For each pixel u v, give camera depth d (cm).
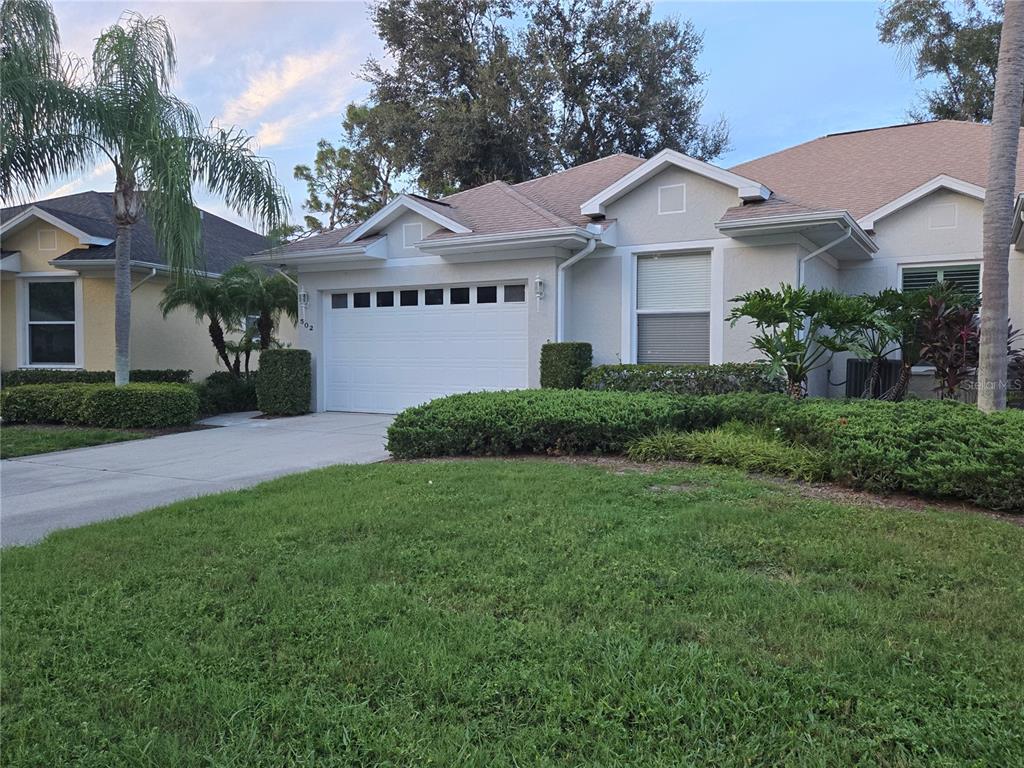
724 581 385
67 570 434
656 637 324
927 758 236
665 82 2838
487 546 456
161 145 1080
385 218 1288
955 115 2319
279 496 617
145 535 503
